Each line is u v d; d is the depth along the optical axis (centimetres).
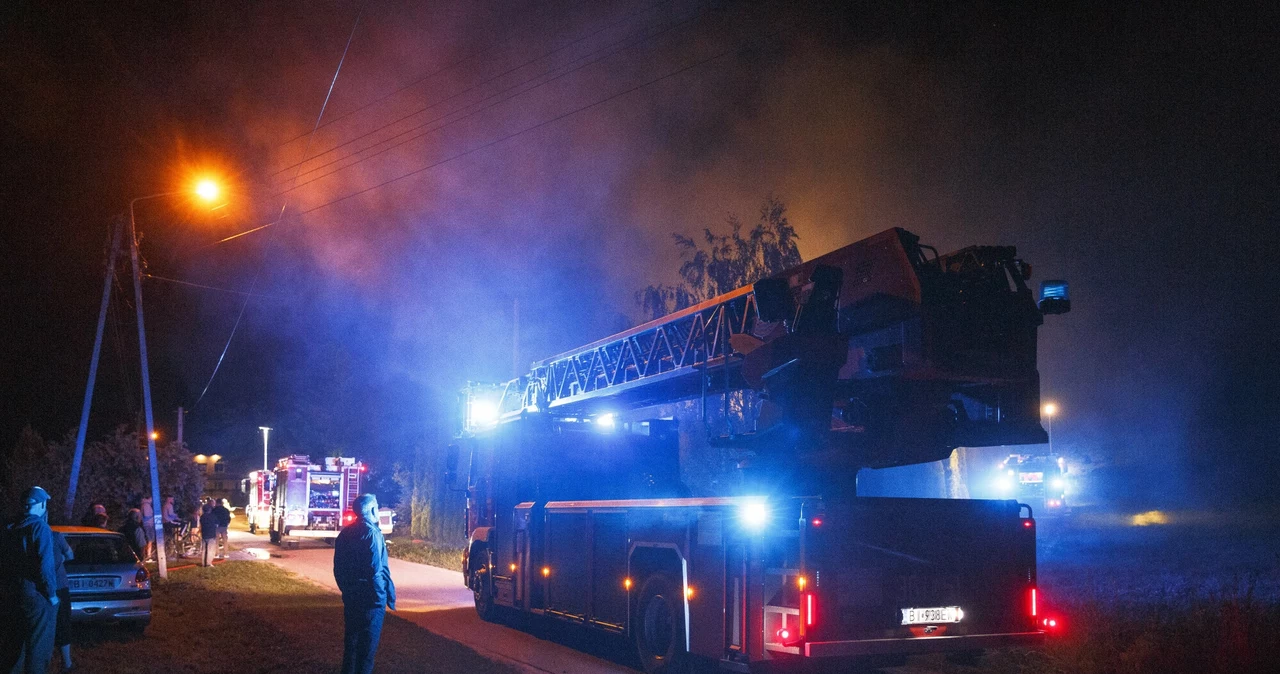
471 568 1384
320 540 3466
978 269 753
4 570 730
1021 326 753
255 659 927
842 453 779
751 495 818
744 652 778
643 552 954
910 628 747
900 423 772
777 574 756
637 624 941
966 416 805
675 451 1337
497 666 921
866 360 780
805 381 783
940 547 770
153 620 1204
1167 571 1630
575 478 1243
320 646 994
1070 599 1164
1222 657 848
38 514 748
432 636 1098
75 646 995
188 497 2531
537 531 1181
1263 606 1051
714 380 1033
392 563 2392
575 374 1300
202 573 1886
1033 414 759
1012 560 795
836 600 727
